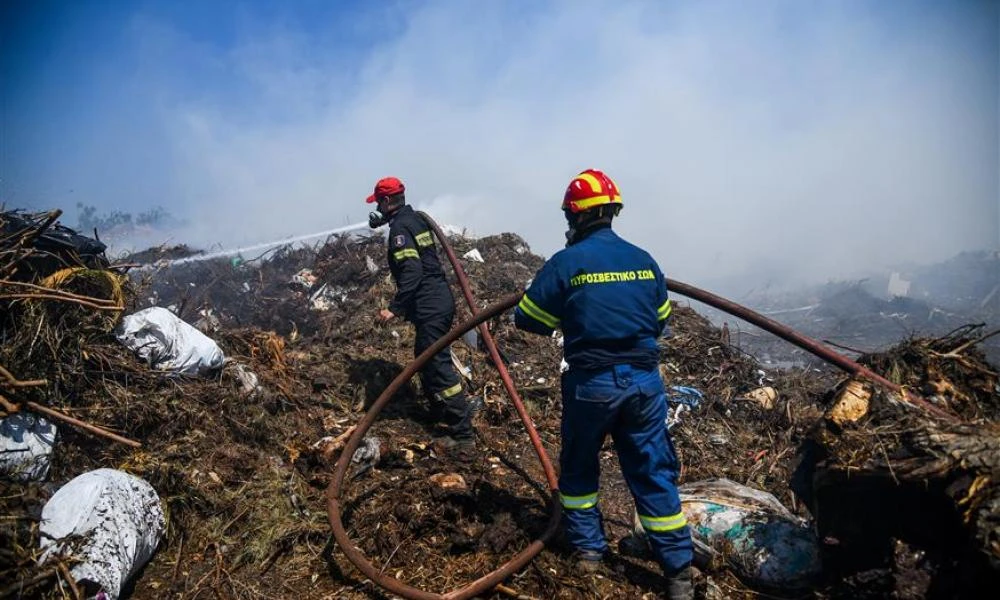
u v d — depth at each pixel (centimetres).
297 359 508
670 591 266
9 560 232
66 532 246
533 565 291
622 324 267
